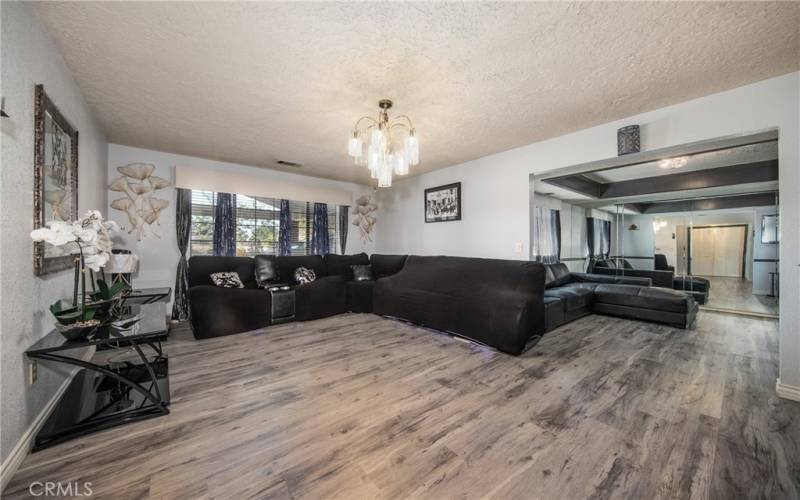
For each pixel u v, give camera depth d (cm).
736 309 463
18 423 135
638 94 236
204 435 158
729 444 150
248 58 190
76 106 223
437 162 438
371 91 230
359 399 196
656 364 257
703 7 146
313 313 416
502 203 390
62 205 194
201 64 197
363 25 159
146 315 222
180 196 407
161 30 165
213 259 407
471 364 256
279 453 144
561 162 329
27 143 146
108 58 191
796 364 195
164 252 401
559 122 291
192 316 328
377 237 625
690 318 372
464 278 364
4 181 127
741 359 268
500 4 144
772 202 464
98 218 183
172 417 174
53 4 146
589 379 227
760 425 166
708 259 511
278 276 459
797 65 196
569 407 187
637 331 359
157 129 314
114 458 139
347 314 454
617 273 577
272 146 368
